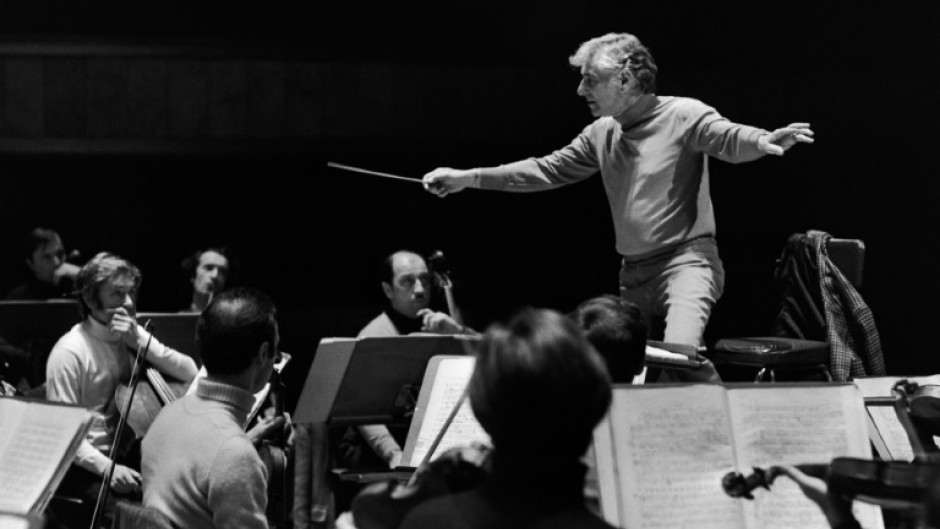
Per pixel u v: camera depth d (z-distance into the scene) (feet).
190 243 26.30
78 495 15.08
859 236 27.02
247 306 10.61
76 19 25.46
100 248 26.00
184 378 16.24
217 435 10.20
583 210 26.91
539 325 5.91
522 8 26.32
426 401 12.44
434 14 26.18
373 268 26.68
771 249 27.09
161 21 25.67
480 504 5.81
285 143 25.96
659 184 14.58
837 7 26.45
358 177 26.48
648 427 8.62
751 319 27.20
